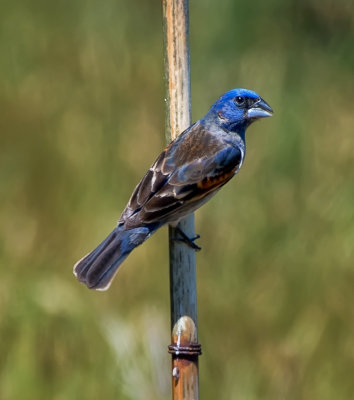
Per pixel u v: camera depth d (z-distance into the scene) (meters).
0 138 12.98
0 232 11.98
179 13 8.66
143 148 12.74
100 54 13.98
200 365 10.65
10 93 13.45
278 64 13.96
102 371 10.41
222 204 12.01
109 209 12.09
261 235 11.73
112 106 13.32
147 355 9.69
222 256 11.59
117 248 8.70
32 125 13.07
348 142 12.83
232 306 11.09
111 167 12.55
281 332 10.96
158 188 8.97
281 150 12.65
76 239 11.92
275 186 12.38
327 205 12.06
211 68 13.91
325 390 10.52
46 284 11.10
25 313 10.88
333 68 14.17
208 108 13.58
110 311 10.81
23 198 12.39
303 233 11.83
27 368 10.55
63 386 10.40
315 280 11.36
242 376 10.42
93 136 12.89
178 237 8.52
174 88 8.95
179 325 8.34
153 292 11.21
